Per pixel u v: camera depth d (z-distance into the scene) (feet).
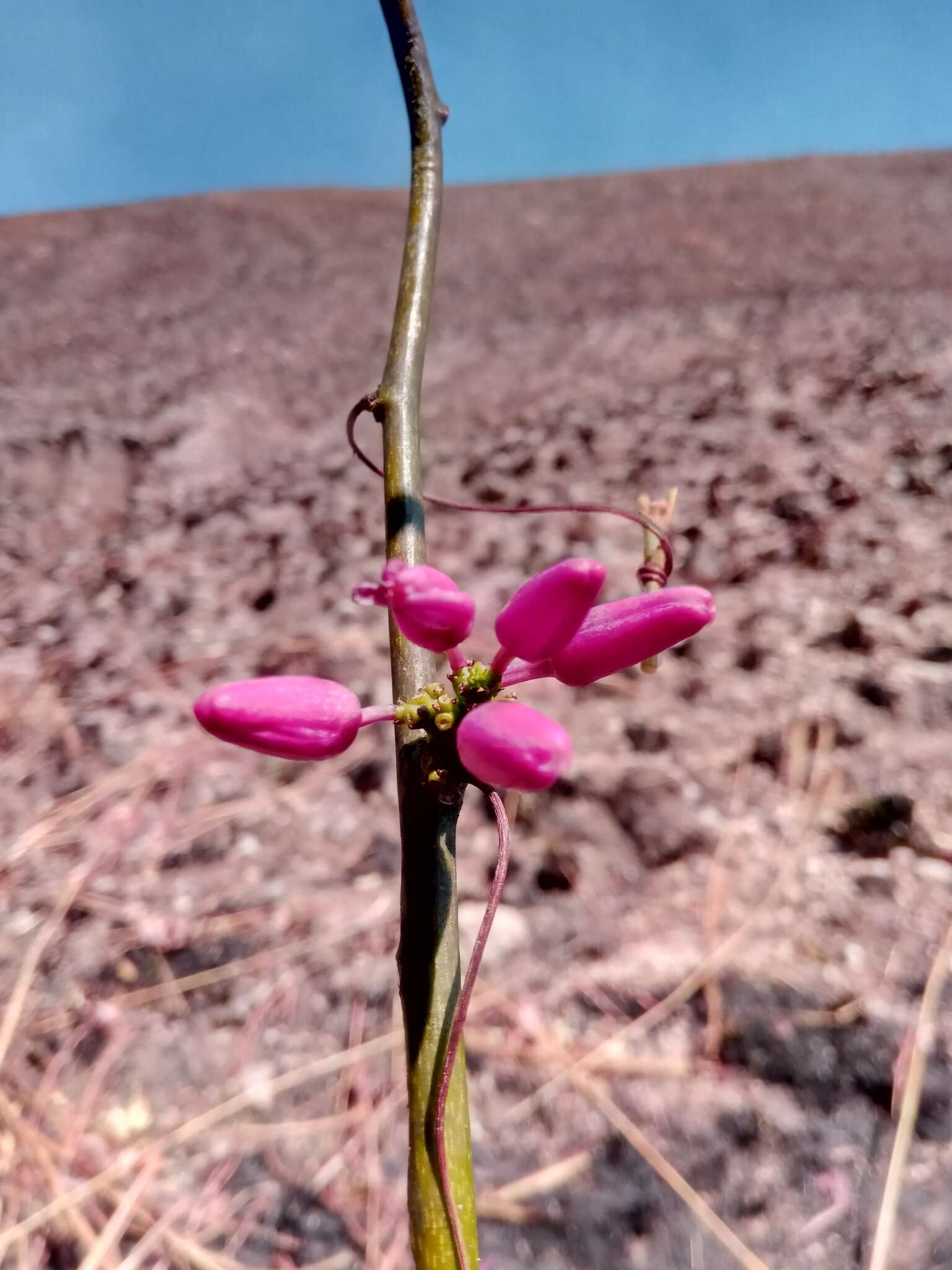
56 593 2.13
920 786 1.39
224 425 2.82
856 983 1.16
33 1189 1.03
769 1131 1.03
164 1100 1.12
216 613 2.01
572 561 0.42
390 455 0.55
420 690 0.47
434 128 0.66
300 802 1.51
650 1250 0.96
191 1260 0.97
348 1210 1.01
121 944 1.30
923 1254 0.92
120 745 1.66
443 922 0.43
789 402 2.48
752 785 1.45
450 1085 0.41
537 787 0.39
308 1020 1.19
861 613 1.73
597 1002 1.19
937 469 2.06
